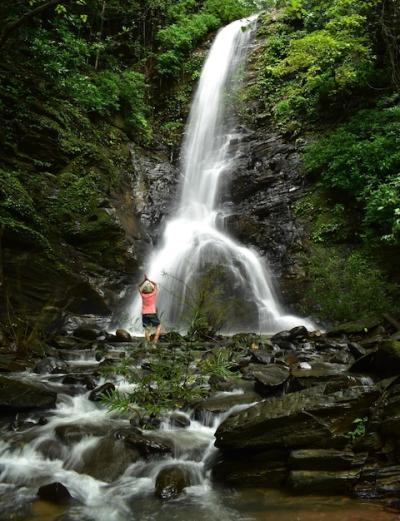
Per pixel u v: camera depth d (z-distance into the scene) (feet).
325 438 15.11
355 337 32.68
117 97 60.49
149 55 78.33
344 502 13.51
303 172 54.65
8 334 32.07
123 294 43.09
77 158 48.37
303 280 44.78
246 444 15.55
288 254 47.70
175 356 21.98
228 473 15.40
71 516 13.19
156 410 17.66
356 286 39.93
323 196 51.01
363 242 45.03
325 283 42.22
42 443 16.96
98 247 43.01
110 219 43.93
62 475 15.52
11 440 17.16
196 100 75.87
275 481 14.83
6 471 15.71
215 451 16.53
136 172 56.90
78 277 39.65
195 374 21.66
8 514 13.29
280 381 20.42
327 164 50.14
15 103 45.34
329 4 61.46
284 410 15.87
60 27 55.77
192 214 57.26
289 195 53.62
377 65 56.85
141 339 33.83
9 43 47.24
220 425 16.29
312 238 48.14
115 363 25.17
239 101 71.26
